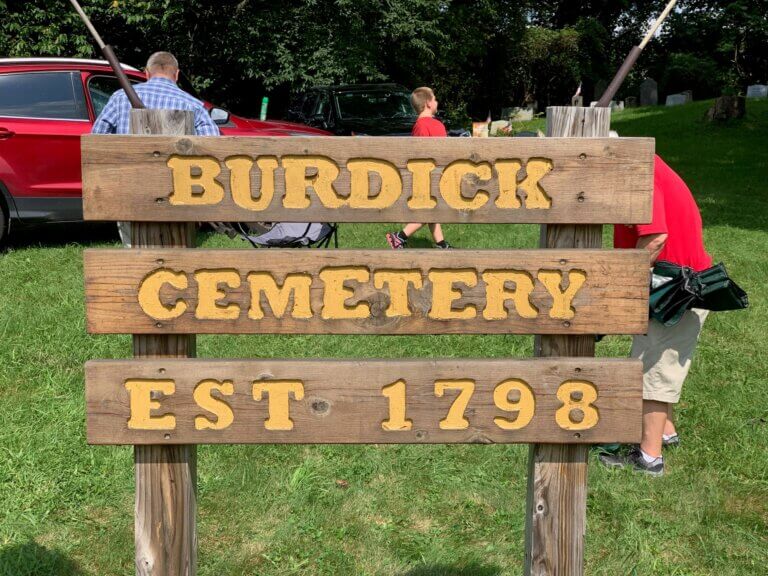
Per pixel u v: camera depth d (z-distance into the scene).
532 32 34.25
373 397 2.24
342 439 2.25
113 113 5.41
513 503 3.71
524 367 2.24
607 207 2.20
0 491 3.73
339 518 3.57
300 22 19.53
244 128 9.16
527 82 36.00
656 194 3.67
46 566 3.19
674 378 3.90
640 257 2.21
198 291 2.19
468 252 2.20
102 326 2.20
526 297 2.22
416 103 8.33
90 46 16.91
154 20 17.25
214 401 2.22
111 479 3.87
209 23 18.81
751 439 4.35
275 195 2.18
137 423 2.22
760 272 7.96
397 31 20.95
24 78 8.13
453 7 27.17
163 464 2.29
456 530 3.52
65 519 3.56
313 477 3.90
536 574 2.37
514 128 30.19
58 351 5.41
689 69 35.69
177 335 2.24
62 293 6.55
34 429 4.30
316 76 19.23
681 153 18.59
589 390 2.25
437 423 2.25
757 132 20.44
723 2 37.66
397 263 2.20
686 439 4.41
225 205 2.18
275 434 2.24
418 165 2.18
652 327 3.88
